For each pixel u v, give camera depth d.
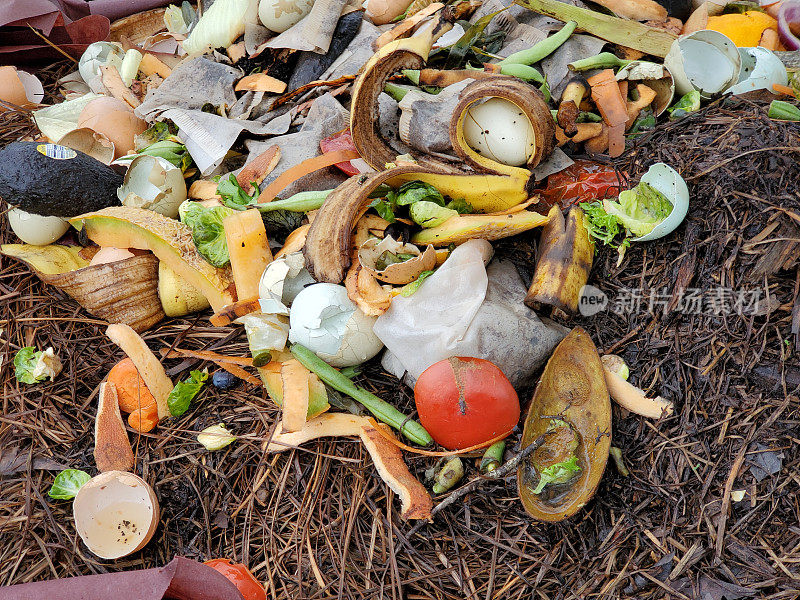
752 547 0.60
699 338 0.65
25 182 0.69
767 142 0.67
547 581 0.62
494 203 0.70
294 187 0.72
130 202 0.71
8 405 0.69
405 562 0.62
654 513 0.62
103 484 0.62
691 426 0.63
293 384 0.65
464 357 0.64
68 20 0.92
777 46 0.80
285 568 0.63
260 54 0.82
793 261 0.64
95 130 0.78
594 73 0.76
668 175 0.67
